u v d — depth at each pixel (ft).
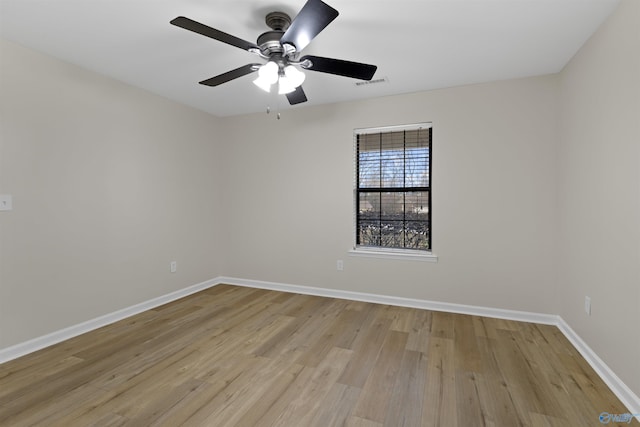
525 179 9.91
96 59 8.59
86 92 9.18
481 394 6.22
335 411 5.74
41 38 7.47
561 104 9.27
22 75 7.79
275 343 8.48
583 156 7.77
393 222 11.84
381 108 11.62
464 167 10.57
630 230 5.82
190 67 9.11
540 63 8.85
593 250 7.26
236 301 12.01
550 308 9.72
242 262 14.20
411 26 6.95
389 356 7.75
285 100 12.06
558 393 6.23
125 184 10.32
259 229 13.83
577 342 8.11
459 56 8.41
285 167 13.28
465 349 8.10
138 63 8.86
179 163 12.37
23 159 7.82
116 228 10.05
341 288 12.44
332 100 12.08
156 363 7.42
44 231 8.25
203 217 13.61
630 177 5.82
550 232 9.68
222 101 12.17
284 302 11.91
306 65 6.86
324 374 6.97
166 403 5.95
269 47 6.52
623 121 6.03
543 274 9.77
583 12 6.41
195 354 7.86
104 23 6.84
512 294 10.13
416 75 9.67
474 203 10.48
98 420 5.49
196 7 6.29
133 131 10.56
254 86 10.61
